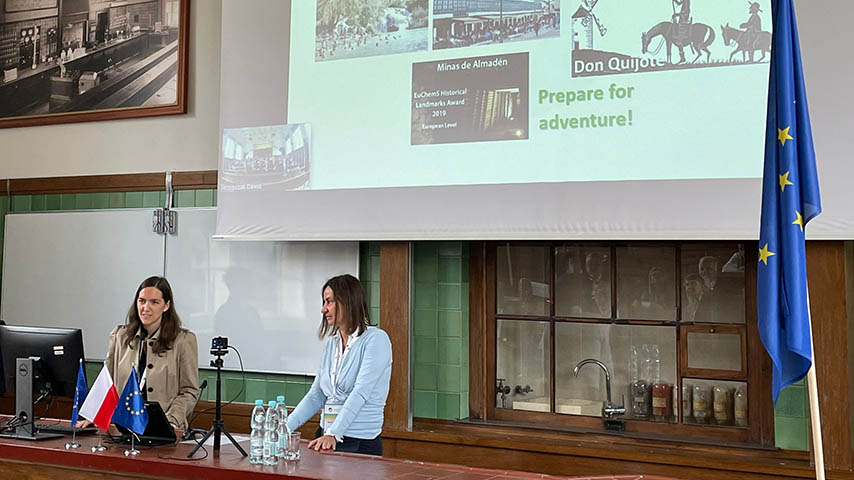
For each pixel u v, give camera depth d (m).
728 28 3.91
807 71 3.71
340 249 4.92
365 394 3.66
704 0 3.97
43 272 5.75
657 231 3.95
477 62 4.40
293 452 3.20
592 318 4.50
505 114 4.31
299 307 5.02
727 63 3.91
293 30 4.86
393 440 4.54
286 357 5.03
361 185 4.61
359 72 4.67
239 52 4.98
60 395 3.77
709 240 4.26
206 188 5.36
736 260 4.23
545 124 4.22
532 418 4.56
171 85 5.47
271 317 5.09
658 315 4.38
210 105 5.39
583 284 4.54
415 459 4.49
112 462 3.22
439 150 4.44
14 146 5.89
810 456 3.73
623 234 4.02
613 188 4.05
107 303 5.55
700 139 3.92
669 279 4.37
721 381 4.21
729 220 3.84
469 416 4.68
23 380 3.68
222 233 4.93
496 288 4.70
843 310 3.69
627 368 4.43
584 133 4.14
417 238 4.44
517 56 4.31
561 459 4.18
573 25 4.21
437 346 4.66
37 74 5.87
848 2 3.66
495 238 4.26
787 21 2.76
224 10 5.04
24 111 5.88
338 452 3.37
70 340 3.71
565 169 4.16
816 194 2.69
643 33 4.07
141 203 5.53
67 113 5.77
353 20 4.71
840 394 3.67
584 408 4.49
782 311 2.72
